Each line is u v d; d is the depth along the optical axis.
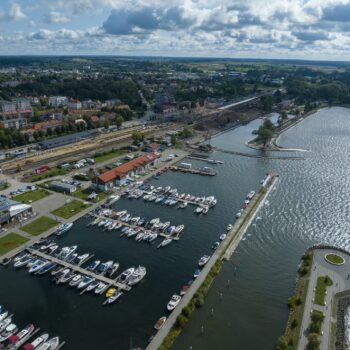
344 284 99.69
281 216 144.12
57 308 93.25
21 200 152.12
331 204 155.25
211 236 129.88
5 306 93.75
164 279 105.50
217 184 180.12
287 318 89.94
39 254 115.62
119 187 170.75
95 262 111.12
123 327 87.12
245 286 102.25
